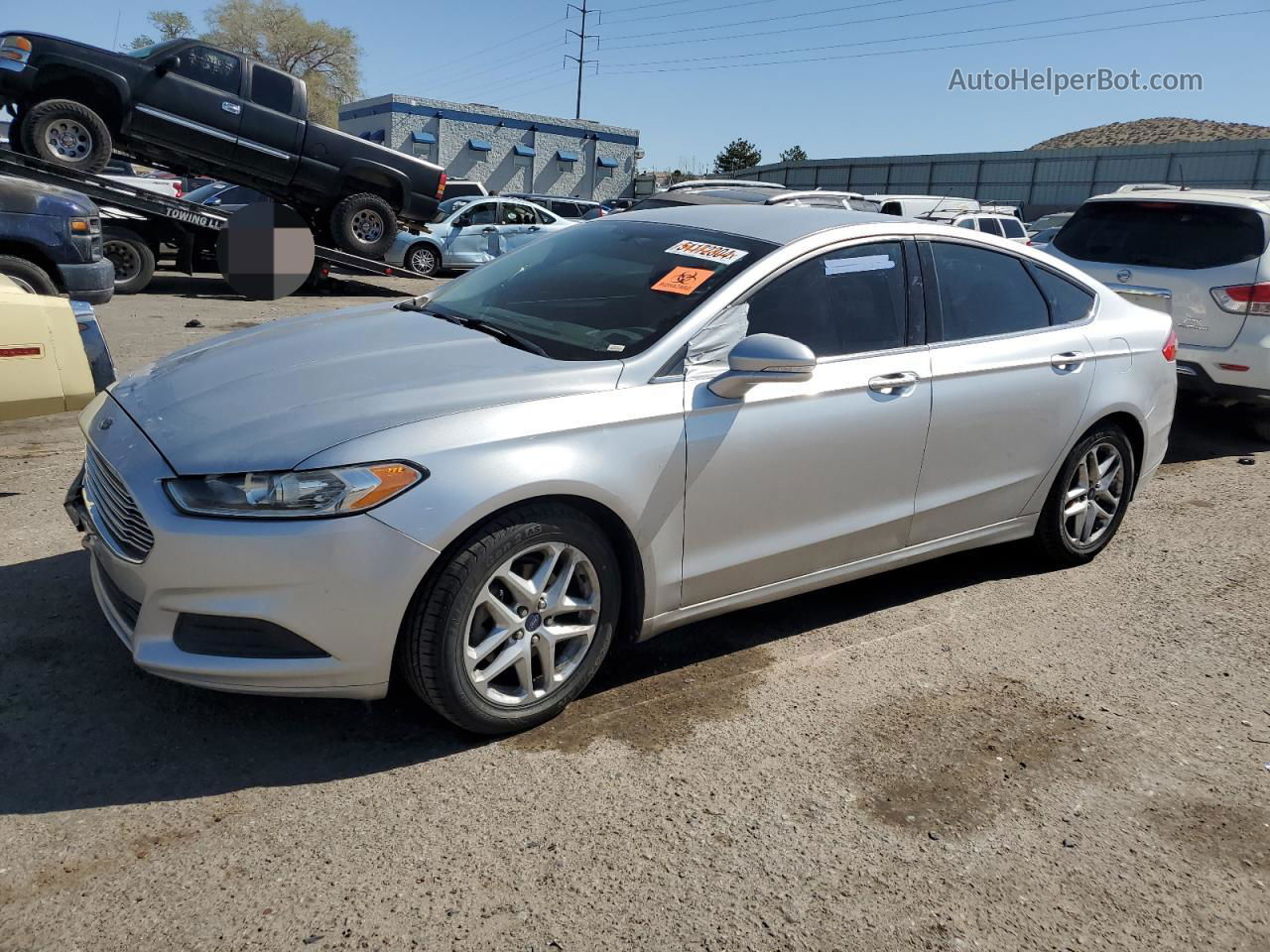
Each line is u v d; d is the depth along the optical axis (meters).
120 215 13.07
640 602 3.31
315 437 2.78
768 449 3.44
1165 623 4.30
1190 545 5.30
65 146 12.35
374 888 2.46
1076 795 3.04
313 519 2.68
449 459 2.81
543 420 2.98
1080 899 2.60
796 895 2.54
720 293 3.46
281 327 3.91
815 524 3.67
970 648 3.97
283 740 3.05
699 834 2.75
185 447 2.82
